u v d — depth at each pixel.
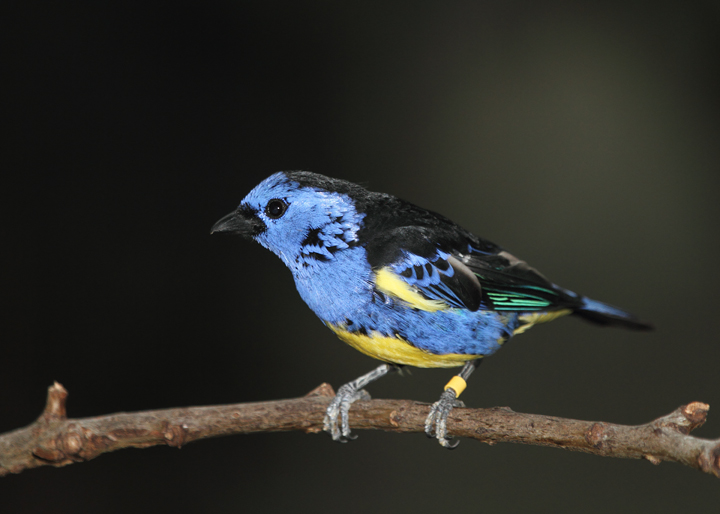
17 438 2.55
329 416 2.58
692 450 2.52
